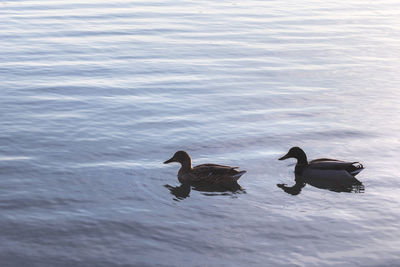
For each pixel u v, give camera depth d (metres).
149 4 45.38
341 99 22.36
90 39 32.22
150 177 14.85
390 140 17.91
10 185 14.04
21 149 16.48
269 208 13.17
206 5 45.66
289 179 14.98
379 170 15.52
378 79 25.31
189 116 19.95
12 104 20.75
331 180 14.81
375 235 11.91
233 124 19.17
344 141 17.78
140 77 25.03
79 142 17.19
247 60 28.50
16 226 12.02
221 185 14.49
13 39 31.73
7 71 25.33
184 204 13.33
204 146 17.14
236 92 23.12
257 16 41.22
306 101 22.03
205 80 24.81
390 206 13.30
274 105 21.45
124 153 16.42
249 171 15.40
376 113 20.70
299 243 11.53
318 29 36.78
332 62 28.30
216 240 11.62
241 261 10.82
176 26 36.59
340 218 12.66
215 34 34.47
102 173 14.95
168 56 28.92
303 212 12.97
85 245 11.35
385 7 47.28
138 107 20.88
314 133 18.42
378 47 31.73
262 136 18.03
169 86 23.77
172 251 11.18
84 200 13.38
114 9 42.38
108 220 12.40
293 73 26.22
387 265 10.73
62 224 12.17
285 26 37.59
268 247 11.36
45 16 38.88
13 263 10.66
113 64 27.09
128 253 11.08
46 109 20.31
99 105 20.97
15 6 42.81
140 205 13.23
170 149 16.84
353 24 38.84
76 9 42.06
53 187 14.02
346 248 11.35
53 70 25.73
